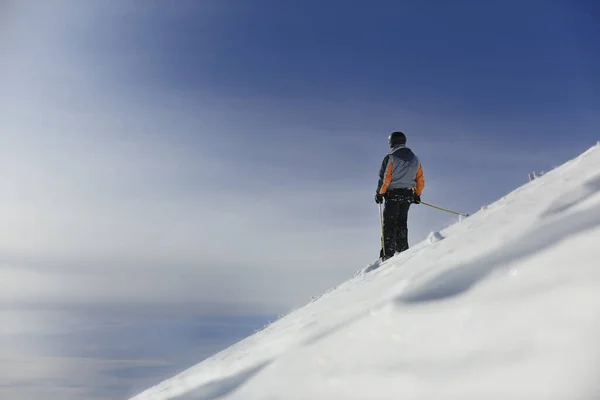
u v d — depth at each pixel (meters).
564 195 1.83
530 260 1.43
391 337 1.43
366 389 1.24
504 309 1.23
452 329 1.28
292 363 1.66
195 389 1.97
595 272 1.16
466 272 1.59
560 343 0.99
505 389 0.95
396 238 6.67
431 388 1.09
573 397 0.84
